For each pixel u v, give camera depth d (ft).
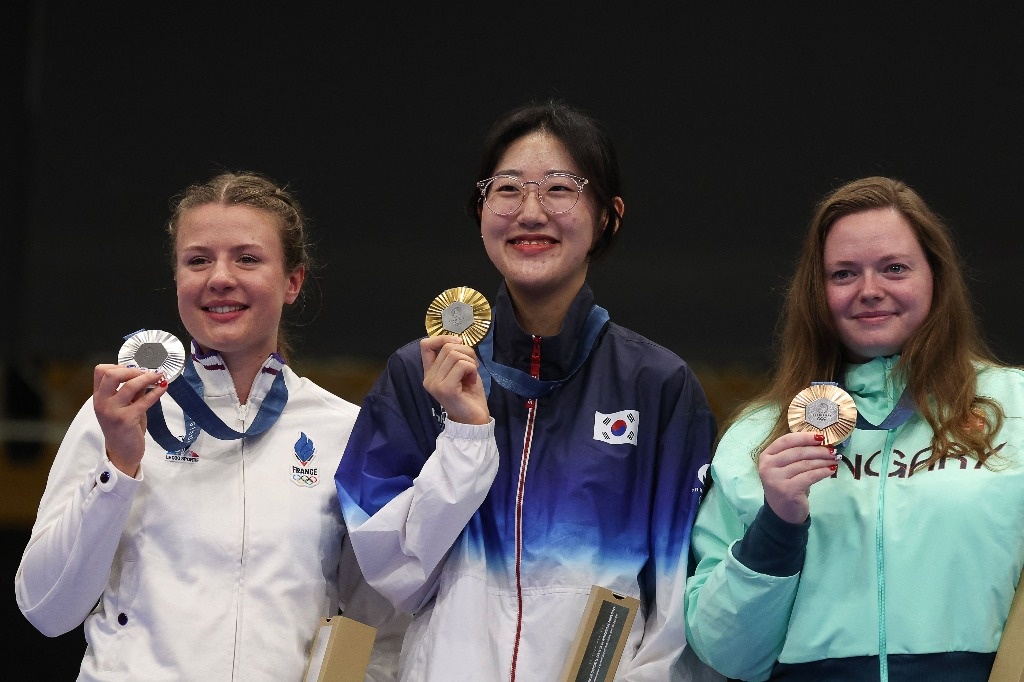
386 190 57.47
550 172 31.86
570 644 30.19
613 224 33.53
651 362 32.65
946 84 55.62
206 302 31.96
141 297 56.70
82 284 56.70
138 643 30.07
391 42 57.93
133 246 56.95
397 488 31.60
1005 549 28.45
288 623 30.73
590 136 32.60
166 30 57.88
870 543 29.04
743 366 55.83
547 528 31.09
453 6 57.93
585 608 29.71
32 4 57.67
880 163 55.62
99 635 30.58
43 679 57.00
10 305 56.75
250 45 57.88
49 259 56.85
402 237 57.26
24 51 57.67
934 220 31.07
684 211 56.39
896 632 28.37
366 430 32.24
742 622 29.32
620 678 30.37
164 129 57.47
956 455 29.30
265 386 32.91
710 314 55.93
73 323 56.65
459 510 29.86
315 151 57.57
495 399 32.37
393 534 30.50
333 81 57.77
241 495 31.53
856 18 56.18
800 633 29.35
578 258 32.22
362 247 57.26
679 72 56.85
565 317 32.58
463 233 57.26
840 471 30.25
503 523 31.35
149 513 31.04
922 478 29.27
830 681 28.89
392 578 30.91
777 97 56.34
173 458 31.76
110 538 29.60
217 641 30.04
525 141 32.35
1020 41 55.26
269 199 33.40
